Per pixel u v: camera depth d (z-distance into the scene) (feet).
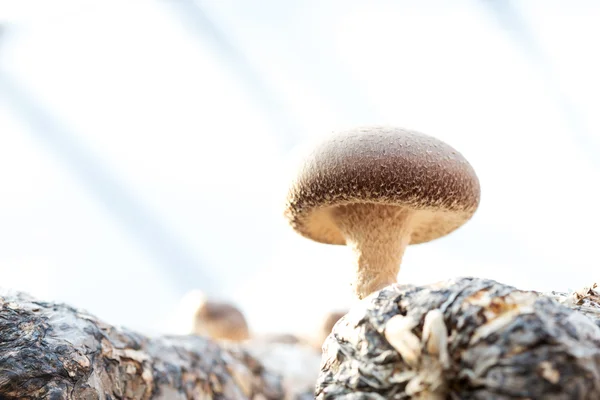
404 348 0.77
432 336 0.76
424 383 0.76
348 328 0.81
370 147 0.89
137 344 1.00
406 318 0.78
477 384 0.74
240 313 1.74
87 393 0.90
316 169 0.90
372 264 0.94
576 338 0.74
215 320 1.68
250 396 1.18
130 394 0.96
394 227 0.94
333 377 0.80
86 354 0.91
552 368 0.73
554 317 0.75
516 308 0.76
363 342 0.79
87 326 0.94
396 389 0.77
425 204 0.90
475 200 0.93
